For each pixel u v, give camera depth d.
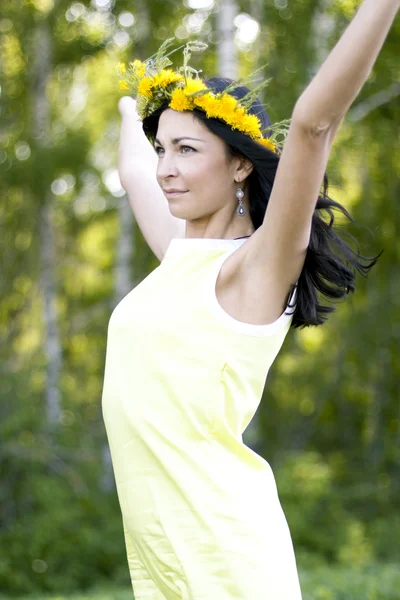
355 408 18.50
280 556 2.53
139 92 2.85
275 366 17.97
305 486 16.08
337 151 13.17
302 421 18.31
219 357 2.55
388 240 15.74
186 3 13.66
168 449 2.53
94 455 14.38
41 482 13.56
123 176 3.41
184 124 2.68
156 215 3.28
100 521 14.07
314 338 18.52
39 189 14.98
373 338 16.73
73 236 16.95
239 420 2.58
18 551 13.22
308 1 12.55
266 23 12.57
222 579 2.47
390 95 13.39
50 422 14.03
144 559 2.59
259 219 2.78
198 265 2.64
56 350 15.24
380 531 15.94
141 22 14.11
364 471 17.83
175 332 2.56
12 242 16.14
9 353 14.86
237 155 2.70
